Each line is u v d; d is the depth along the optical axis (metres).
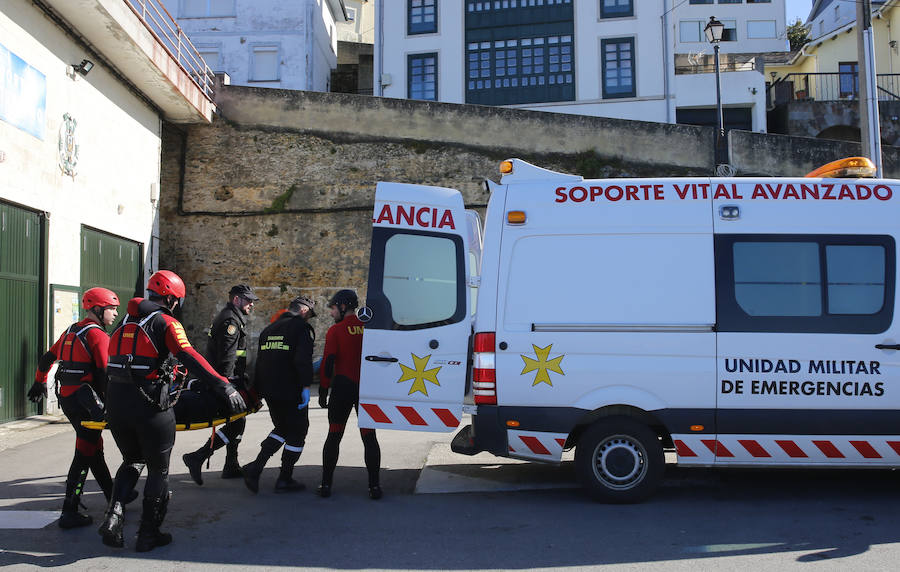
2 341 9.48
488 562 4.36
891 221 5.75
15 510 5.52
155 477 4.53
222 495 5.94
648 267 5.72
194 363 4.40
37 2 10.20
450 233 5.96
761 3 36.62
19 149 9.78
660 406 5.56
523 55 24.66
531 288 5.77
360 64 33.88
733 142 15.59
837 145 15.50
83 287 11.73
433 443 8.20
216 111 16.06
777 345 5.56
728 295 5.65
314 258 15.85
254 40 26.72
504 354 5.70
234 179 16.03
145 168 14.38
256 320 15.80
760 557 4.39
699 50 36.28
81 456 5.13
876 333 5.57
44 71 10.50
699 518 5.23
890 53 29.92
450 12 25.14
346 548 4.63
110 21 10.97
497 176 15.84
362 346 5.82
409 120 16.00
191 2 26.98
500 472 6.80
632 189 5.88
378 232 5.93
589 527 5.04
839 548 4.55
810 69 31.91
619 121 15.80
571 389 5.62
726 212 5.77
